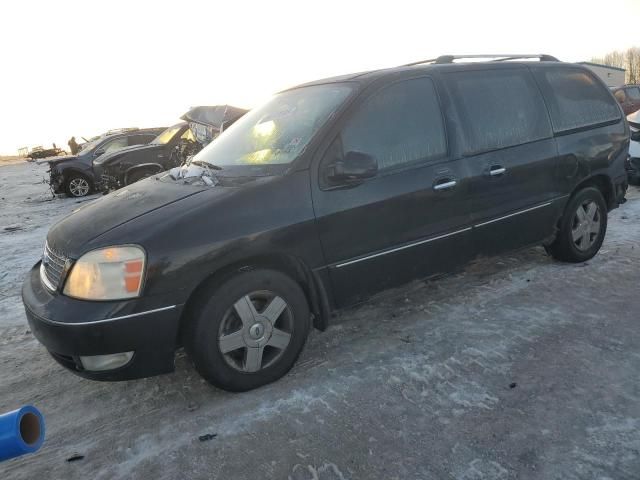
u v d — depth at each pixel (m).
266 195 2.86
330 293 3.13
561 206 4.25
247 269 2.83
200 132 10.79
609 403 2.62
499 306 3.84
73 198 13.43
